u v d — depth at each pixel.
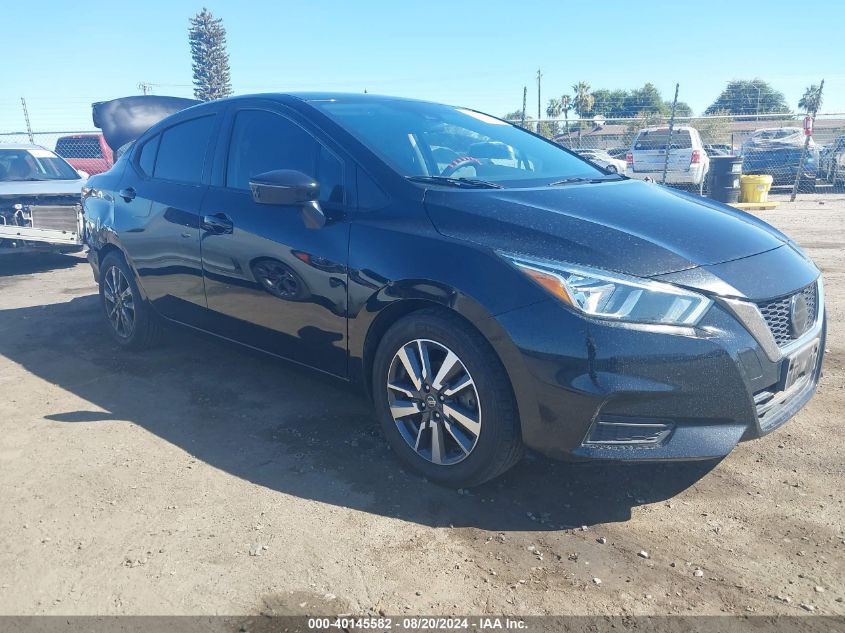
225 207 3.66
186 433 3.46
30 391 4.07
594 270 2.51
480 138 3.84
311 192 3.05
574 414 2.48
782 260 2.88
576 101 69.25
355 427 3.51
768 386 2.67
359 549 2.50
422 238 2.83
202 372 4.34
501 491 2.90
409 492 2.89
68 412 3.74
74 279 7.65
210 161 3.94
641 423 2.50
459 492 2.88
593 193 3.24
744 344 2.54
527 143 4.07
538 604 2.21
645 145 16.52
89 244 4.86
